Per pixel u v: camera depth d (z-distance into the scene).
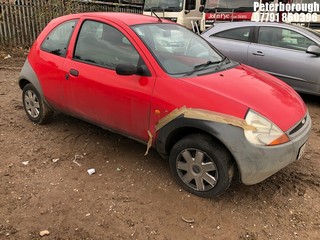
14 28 11.05
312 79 6.40
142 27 4.09
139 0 14.65
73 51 4.38
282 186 3.79
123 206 3.42
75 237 3.01
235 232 3.12
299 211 3.41
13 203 3.43
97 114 4.18
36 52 4.91
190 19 12.68
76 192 3.62
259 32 7.06
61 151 4.46
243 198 3.57
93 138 4.82
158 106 3.52
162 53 3.84
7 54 10.57
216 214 3.34
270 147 3.14
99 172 4.00
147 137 3.76
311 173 4.06
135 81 3.71
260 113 3.24
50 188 3.68
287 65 6.63
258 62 6.96
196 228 3.15
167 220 3.24
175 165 3.64
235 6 10.93
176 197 3.56
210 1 11.42
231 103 3.25
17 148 4.52
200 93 3.37
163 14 12.27
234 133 3.13
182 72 3.72
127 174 3.96
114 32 4.05
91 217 3.26
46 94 4.77
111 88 3.87
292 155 3.33
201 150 3.37
